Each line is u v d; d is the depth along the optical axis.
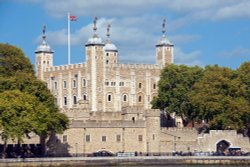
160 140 187.62
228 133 189.25
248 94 197.12
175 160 170.12
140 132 186.00
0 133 166.00
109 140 183.25
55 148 177.38
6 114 159.25
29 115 161.12
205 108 194.75
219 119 191.00
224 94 197.12
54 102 178.12
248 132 194.62
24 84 175.12
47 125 166.50
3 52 190.50
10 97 163.25
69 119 181.50
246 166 167.25
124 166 164.00
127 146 184.62
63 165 162.00
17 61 190.50
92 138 181.75
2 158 162.38
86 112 192.25
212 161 171.75
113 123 183.75
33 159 160.12
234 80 198.62
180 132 189.62
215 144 188.75
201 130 196.38
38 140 177.50
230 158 171.88
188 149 189.00
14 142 174.50
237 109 190.75
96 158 165.12
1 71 187.25
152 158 168.75
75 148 179.88
